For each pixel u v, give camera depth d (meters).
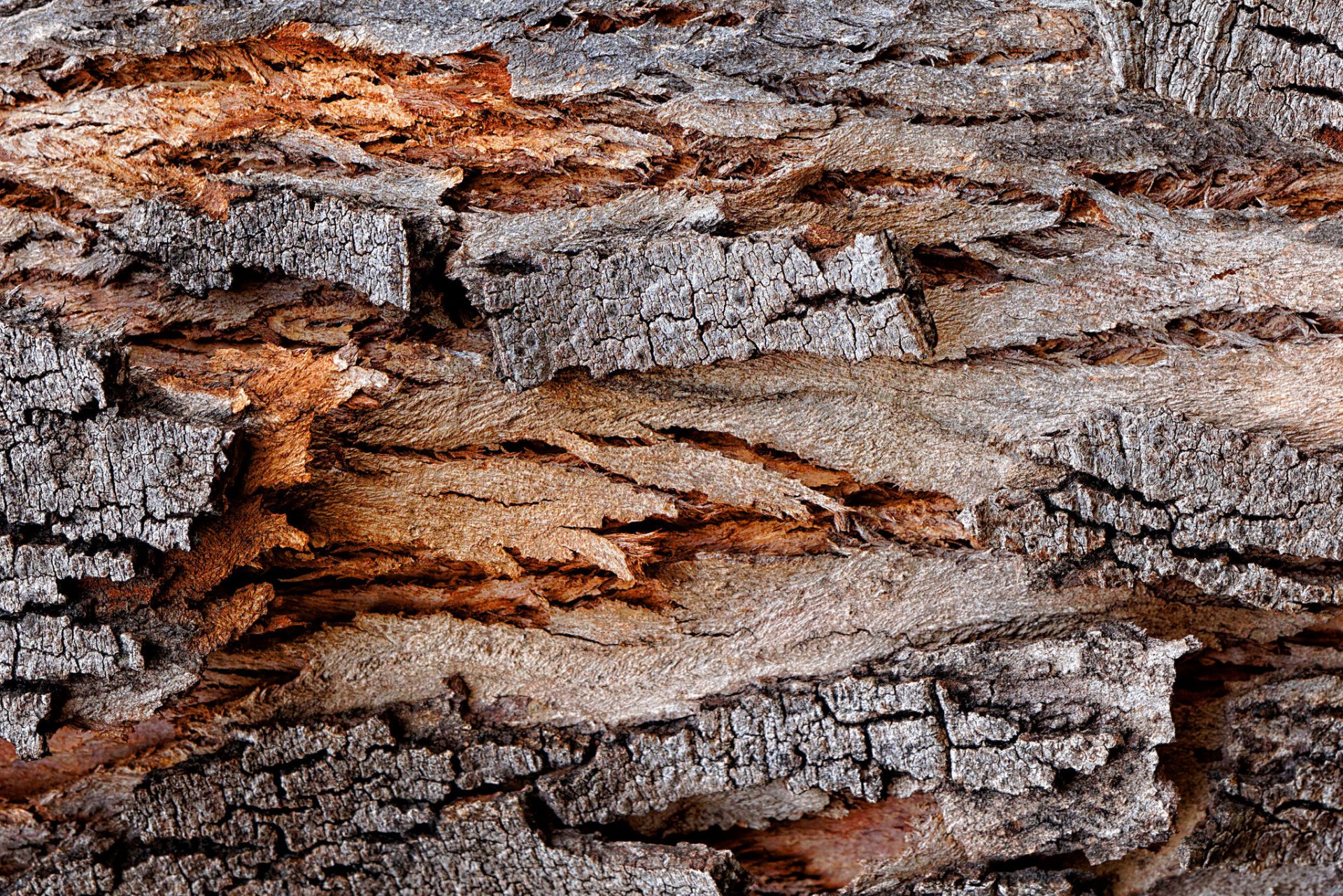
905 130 0.84
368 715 0.84
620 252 0.83
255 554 0.84
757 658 0.85
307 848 0.84
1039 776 0.83
